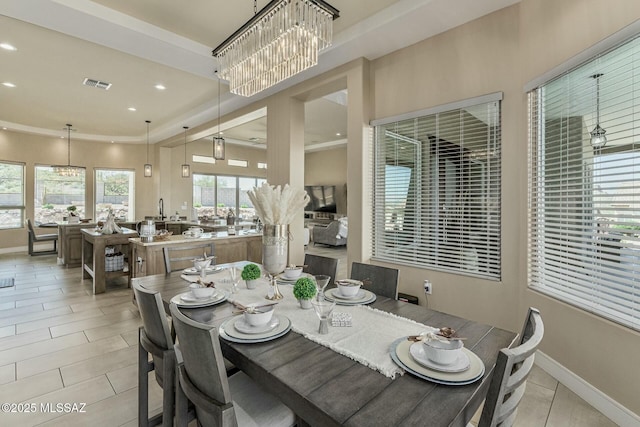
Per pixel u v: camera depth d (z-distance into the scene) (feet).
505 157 8.78
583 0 6.74
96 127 24.32
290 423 4.23
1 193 24.31
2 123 22.59
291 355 3.84
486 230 9.21
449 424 2.69
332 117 21.89
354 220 11.78
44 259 22.39
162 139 27.40
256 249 16.07
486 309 9.14
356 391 3.12
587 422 6.13
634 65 5.92
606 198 6.52
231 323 4.75
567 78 7.31
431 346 3.56
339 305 5.67
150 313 4.89
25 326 10.71
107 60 12.92
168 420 4.83
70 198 27.09
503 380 2.82
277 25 7.78
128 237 15.44
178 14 9.80
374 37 10.15
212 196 32.73
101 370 7.99
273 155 15.31
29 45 11.67
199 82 15.19
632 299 5.90
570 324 7.16
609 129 6.41
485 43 9.04
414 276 10.62
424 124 10.41
